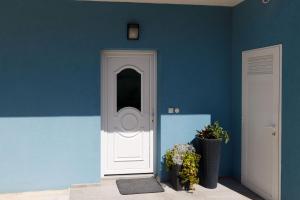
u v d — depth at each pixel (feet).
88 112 17.37
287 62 13.87
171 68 18.07
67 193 16.53
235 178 18.56
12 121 16.74
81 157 17.39
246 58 17.13
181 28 18.11
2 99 16.62
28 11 16.70
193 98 18.34
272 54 14.92
